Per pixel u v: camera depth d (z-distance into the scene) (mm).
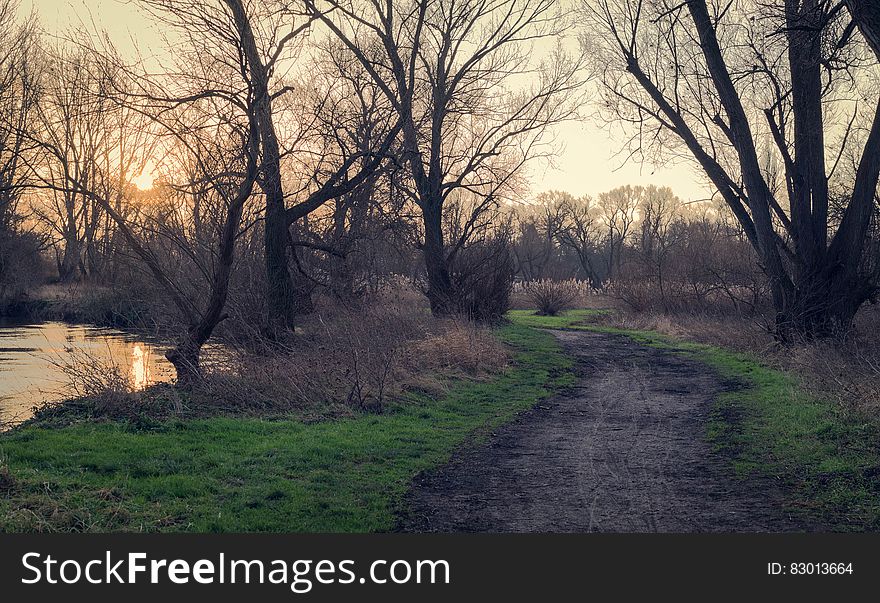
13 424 12219
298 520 7691
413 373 16312
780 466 9875
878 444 10094
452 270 28844
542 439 12094
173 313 16031
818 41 15539
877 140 19469
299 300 21766
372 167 18594
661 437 12180
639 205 96188
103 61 14789
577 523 7816
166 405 12375
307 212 18156
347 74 24938
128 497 7941
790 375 16859
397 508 8234
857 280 19953
